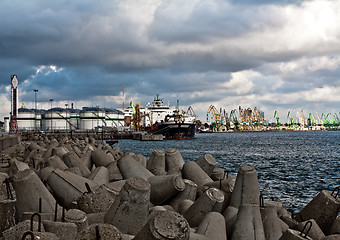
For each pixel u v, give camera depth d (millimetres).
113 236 4832
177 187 9602
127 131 172250
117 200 7020
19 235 5055
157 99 181375
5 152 28156
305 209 9305
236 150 85562
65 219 6395
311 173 39469
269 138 181750
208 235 6531
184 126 139750
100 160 16656
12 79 126812
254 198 9039
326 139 160125
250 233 6902
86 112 194250
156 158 14992
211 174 13539
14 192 7602
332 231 8773
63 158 14734
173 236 4547
